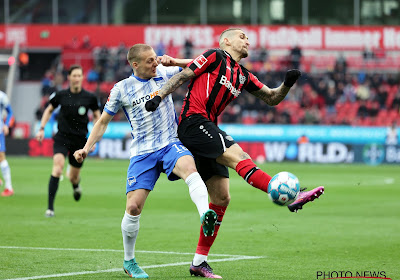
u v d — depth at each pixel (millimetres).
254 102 96812
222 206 19953
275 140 90812
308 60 106625
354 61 107562
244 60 103750
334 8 112250
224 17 112062
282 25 111375
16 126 95688
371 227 31297
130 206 19031
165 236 27922
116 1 110750
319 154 90562
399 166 86062
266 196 47438
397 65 107312
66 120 34875
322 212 37688
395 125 91000
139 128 19469
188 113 19453
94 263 21203
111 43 110000
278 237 27828
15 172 64812
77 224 31516
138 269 19250
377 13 112375
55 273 19344
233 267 20922
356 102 100062
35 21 110625
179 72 19531
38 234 27984
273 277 19266
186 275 19547
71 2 110562
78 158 19344
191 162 18656
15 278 18422
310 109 96188
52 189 34500
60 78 100812
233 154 18703
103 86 100625
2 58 109000
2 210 37188
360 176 66938
